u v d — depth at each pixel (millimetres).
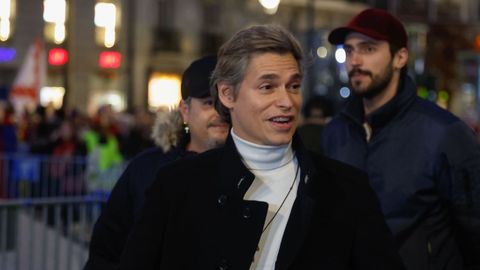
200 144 3727
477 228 3801
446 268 3869
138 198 3568
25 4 33250
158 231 2623
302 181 2592
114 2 35219
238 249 2525
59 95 33844
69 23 24797
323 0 43781
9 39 33062
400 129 3990
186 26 37688
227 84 2645
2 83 33125
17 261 7473
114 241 3537
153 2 36875
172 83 37312
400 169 3924
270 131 2559
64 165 11664
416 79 19109
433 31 29312
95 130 15469
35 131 15789
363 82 4078
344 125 4238
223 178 2596
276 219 2584
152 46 36750
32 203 7398
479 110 32531
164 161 3639
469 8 38969
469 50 29156
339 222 2598
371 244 2617
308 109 7344
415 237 3852
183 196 2627
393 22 4082
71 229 7668
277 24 2686
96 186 11773
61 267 7871
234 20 37219
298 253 2531
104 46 34969
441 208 3918
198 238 2570
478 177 3832
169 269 2570
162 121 3822
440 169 3863
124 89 35500
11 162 11844
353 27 4070
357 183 2682
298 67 2617
